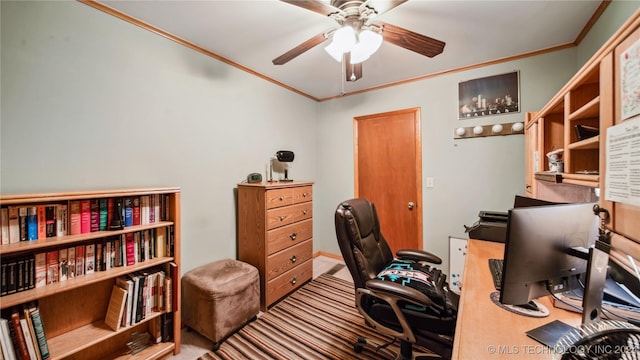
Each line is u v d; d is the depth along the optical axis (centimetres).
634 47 65
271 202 221
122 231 142
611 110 76
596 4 155
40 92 136
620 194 70
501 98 235
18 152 129
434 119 270
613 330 58
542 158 165
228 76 235
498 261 140
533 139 186
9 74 127
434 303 122
